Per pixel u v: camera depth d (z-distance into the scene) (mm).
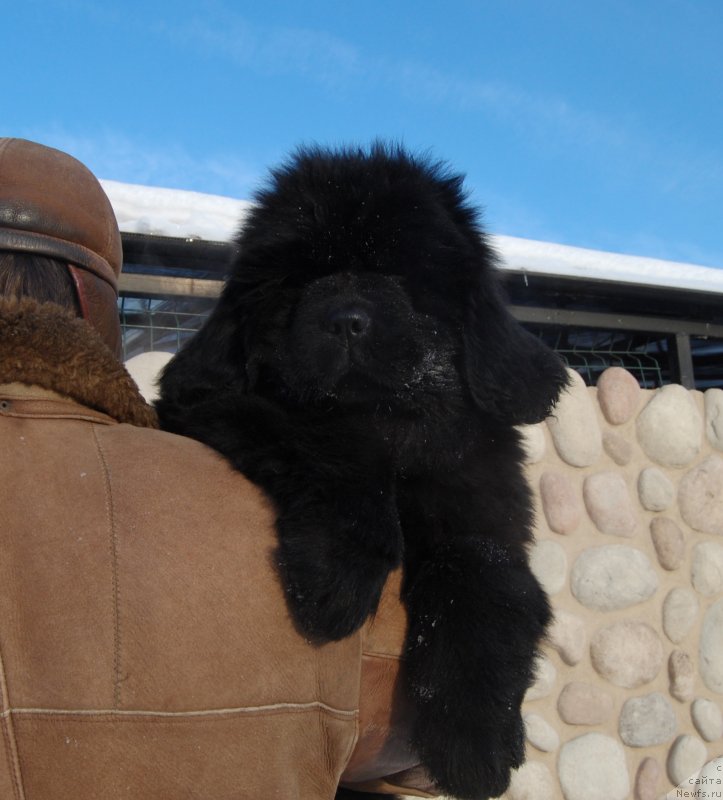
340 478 594
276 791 489
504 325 769
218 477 538
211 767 472
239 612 496
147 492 498
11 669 445
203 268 1606
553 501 1648
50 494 475
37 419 501
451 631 612
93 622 458
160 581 477
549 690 1592
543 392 781
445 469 724
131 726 457
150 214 1496
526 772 1561
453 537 672
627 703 1651
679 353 2059
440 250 752
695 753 1687
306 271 759
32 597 454
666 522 1736
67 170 629
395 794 729
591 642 1646
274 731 495
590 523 1690
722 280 1960
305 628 515
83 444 503
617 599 1656
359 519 584
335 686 530
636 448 1755
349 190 757
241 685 487
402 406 727
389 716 612
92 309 607
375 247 748
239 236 816
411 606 628
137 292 1551
